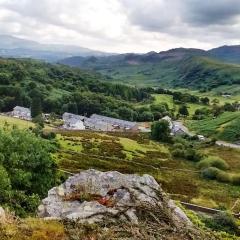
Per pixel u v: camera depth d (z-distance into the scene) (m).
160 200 15.62
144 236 12.16
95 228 12.49
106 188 16.25
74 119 189.25
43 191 43.91
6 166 41.56
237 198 92.38
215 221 41.12
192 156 131.88
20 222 12.73
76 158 107.06
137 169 109.81
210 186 101.31
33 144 46.66
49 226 12.31
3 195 27.75
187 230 13.07
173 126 184.75
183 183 101.12
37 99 197.88
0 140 44.34
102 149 124.94
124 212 13.93
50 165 46.69
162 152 137.50
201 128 192.88
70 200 15.76
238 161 134.75
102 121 197.38
